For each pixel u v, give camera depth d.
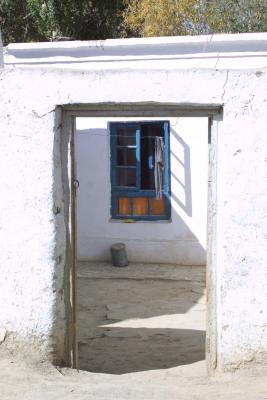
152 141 12.29
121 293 10.11
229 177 4.91
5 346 5.26
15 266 5.20
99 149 12.29
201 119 11.86
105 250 12.42
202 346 7.07
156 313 8.84
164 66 10.52
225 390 4.81
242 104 4.85
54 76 5.03
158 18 15.29
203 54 10.40
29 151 5.10
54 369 5.20
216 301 5.15
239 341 4.99
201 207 11.99
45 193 5.11
